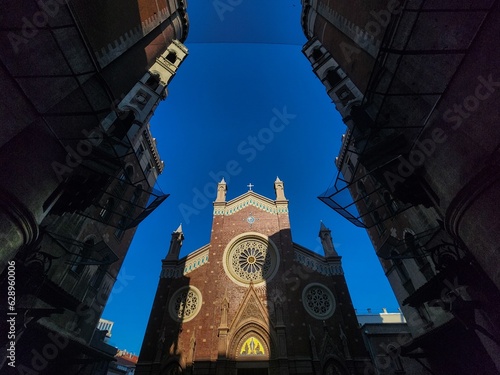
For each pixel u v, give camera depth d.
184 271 31.25
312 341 24.34
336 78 20.03
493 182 7.16
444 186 9.17
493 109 6.94
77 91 10.66
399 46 10.73
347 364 23.44
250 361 23.47
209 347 24.44
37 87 8.28
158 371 23.22
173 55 23.31
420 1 9.21
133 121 17.50
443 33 8.39
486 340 10.59
